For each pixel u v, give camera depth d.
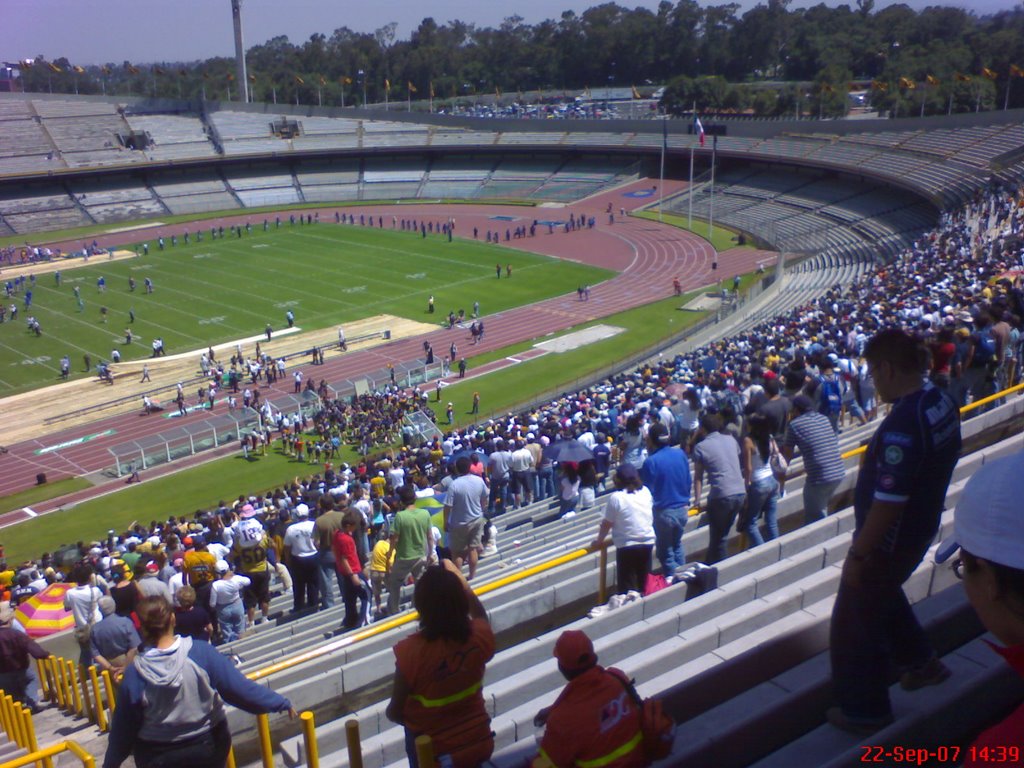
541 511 19.69
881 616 4.90
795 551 9.51
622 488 9.98
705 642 7.23
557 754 4.66
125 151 119.06
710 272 79.19
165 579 14.85
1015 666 2.88
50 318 70.56
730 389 25.34
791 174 104.06
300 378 55.88
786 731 5.47
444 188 124.25
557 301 72.38
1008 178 68.94
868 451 4.95
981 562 2.86
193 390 55.88
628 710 4.70
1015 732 2.77
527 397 51.75
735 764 5.28
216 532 23.77
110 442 48.72
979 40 127.00
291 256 89.88
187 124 129.12
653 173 118.75
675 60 196.25
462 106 184.25
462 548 12.49
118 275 83.44
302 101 191.75
